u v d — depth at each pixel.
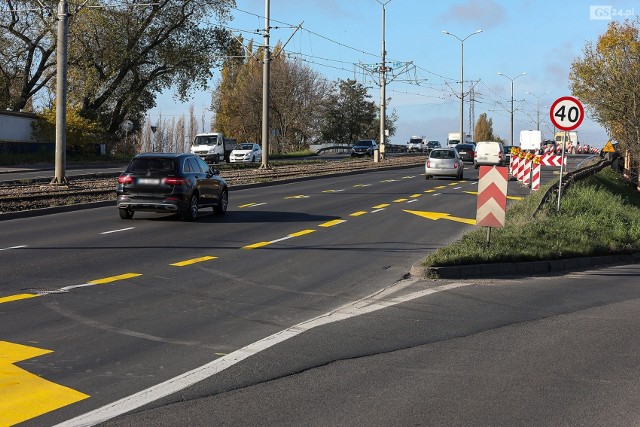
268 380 7.14
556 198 24.41
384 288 12.34
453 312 10.63
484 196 15.45
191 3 58.84
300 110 90.75
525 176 36.75
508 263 14.63
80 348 8.13
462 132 71.75
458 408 6.42
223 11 60.31
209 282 12.22
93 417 6.04
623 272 15.91
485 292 12.38
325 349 8.34
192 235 17.84
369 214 23.36
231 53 61.69
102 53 55.94
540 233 17.86
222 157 56.44
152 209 20.14
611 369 7.79
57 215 21.58
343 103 107.75
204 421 5.98
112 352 8.01
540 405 6.54
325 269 13.86
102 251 14.98
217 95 90.00
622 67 38.44
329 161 60.97
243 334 8.95
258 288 11.91
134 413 6.15
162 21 58.34
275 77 87.38
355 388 6.95
